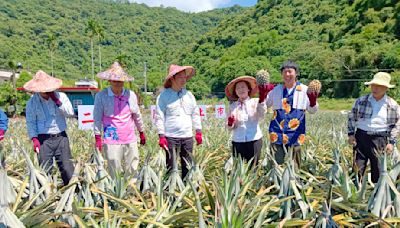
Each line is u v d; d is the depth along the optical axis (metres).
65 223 3.18
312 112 4.85
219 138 9.37
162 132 5.16
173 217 3.41
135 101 5.38
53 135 5.09
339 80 52.69
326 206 3.08
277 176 4.24
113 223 3.22
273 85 4.96
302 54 64.69
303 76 60.47
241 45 80.69
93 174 4.34
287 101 5.11
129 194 4.22
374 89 4.83
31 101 5.03
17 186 4.04
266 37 79.75
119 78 4.98
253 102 5.29
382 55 51.50
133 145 5.33
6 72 63.88
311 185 4.24
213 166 6.11
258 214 3.30
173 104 5.21
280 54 74.56
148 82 75.56
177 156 5.14
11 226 2.79
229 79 69.69
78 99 32.03
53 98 5.04
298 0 95.19
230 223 2.97
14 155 6.63
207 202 3.88
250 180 4.16
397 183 3.98
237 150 5.37
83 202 3.79
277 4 101.62
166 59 102.56
